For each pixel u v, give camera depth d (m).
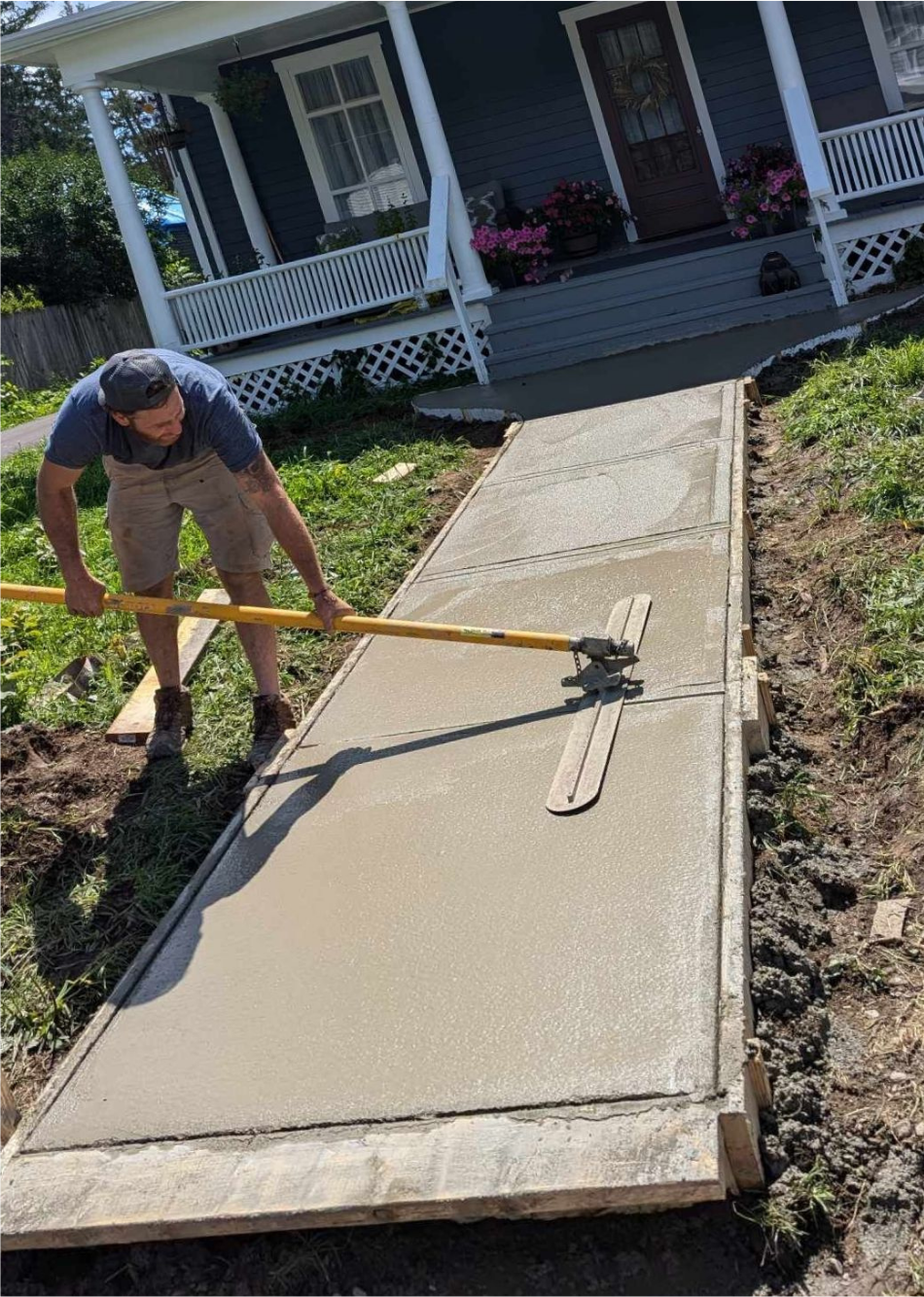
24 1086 3.66
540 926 3.50
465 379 11.61
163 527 4.99
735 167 12.93
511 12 13.23
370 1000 3.40
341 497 8.30
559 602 5.70
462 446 9.25
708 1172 2.58
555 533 6.68
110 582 7.62
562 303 11.69
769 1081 2.95
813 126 10.68
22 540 9.14
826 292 10.66
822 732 4.57
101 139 11.90
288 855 4.23
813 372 8.81
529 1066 3.00
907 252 10.70
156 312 12.30
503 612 5.78
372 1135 2.94
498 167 13.77
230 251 14.74
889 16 12.80
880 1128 2.95
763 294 10.96
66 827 4.84
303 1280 2.88
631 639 4.99
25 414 22.25
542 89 13.45
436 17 13.33
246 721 5.46
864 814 4.11
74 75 11.66
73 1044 3.77
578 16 13.10
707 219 13.59
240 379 12.55
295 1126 3.04
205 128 14.35
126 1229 2.90
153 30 11.43
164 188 19.23
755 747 4.24
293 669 5.90
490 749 4.51
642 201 13.67
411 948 3.57
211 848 4.50
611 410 9.07
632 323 11.37
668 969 3.19
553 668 5.05
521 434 9.12
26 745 5.50
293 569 7.09
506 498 7.58
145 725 5.49
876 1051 3.16
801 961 3.38
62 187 31.16
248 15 11.34
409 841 4.10
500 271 12.52
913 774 4.13
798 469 6.97
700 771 4.00
